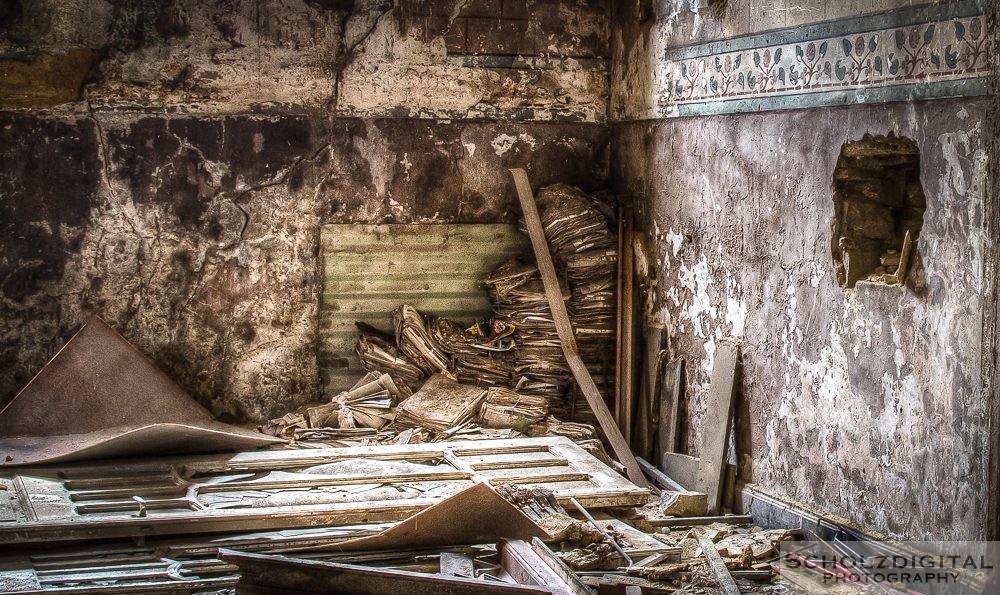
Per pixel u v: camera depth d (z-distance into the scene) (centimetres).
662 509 626
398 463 646
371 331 765
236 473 628
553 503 578
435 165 764
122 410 689
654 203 732
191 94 713
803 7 561
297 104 732
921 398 492
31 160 691
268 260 740
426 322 766
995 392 448
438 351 755
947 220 473
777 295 596
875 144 518
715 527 594
